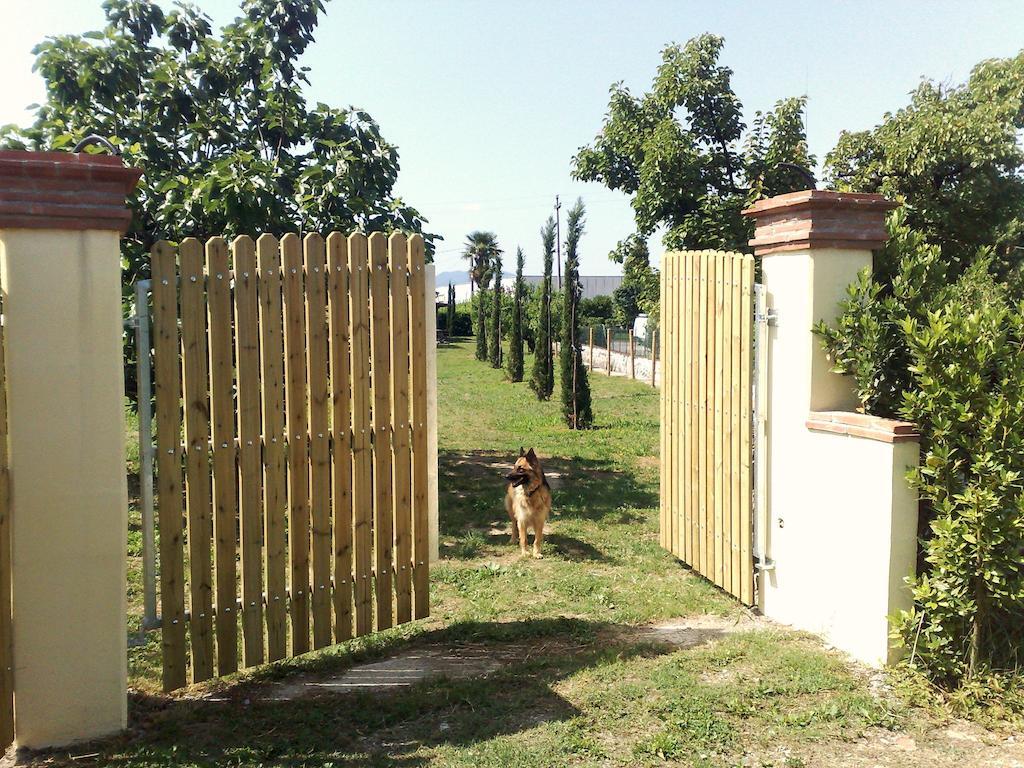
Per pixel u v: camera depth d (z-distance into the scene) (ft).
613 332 97.81
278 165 30.60
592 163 41.45
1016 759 11.50
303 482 14.92
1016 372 13.07
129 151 28.32
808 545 16.67
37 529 11.96
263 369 14.30
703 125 37.65
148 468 13.41
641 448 42.98
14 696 12.03
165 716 13.16
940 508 13.26
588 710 13.08
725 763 11.44
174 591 13.65
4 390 11.69
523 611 18.81
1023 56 37.01
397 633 17.26
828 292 16.47
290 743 12.16
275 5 31.83
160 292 13.23
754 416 18.31
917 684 13.56
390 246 15.93
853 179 36.50
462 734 12.43
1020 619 13.66
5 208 11.44
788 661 14.90
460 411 61.77
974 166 33.30
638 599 19.47
